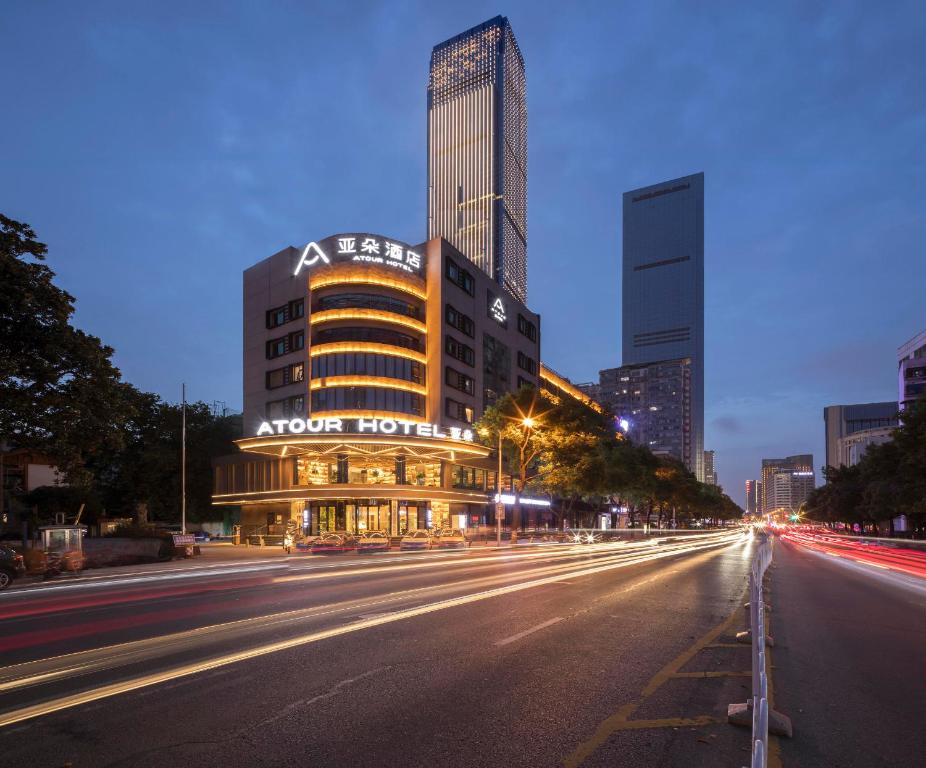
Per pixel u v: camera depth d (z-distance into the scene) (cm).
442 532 5019
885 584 1977
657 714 606
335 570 2236
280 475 5281
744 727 573
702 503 11706
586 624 1088
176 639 945
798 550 4738
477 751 511
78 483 2517
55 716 592
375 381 5425
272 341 5919
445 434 5681
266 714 598
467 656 839
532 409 4588
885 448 5822
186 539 3253
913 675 773
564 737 543
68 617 1182
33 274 2309
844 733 564
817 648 930
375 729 560
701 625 1098
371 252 5638
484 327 6975
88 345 2408
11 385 2258
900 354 15400
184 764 484
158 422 5906
